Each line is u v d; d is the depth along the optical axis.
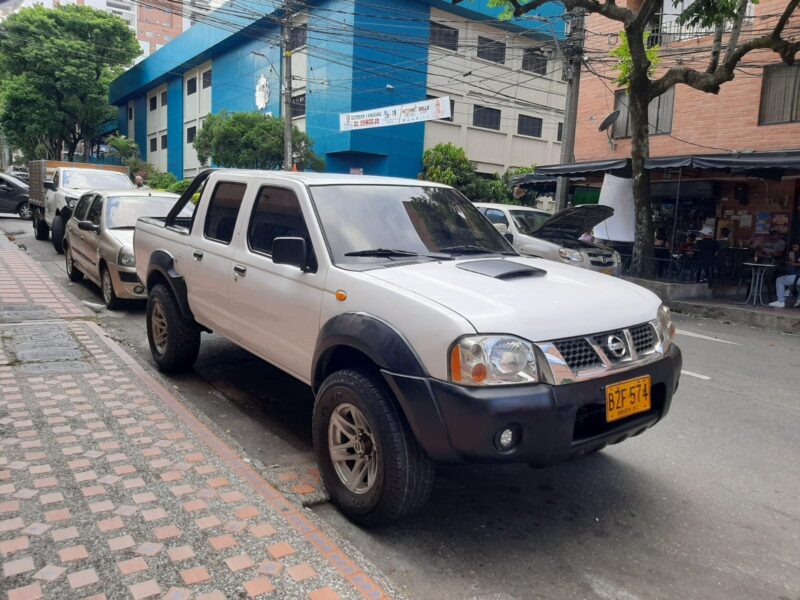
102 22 41.97
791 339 9.72
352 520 3.42
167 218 5.84
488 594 2.86
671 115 16.11
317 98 28.23
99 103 43.03
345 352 3.50
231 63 35.88
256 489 3.46
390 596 2.67
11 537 2.88
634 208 14.39
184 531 3.00
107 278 8.44
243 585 2.63
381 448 3.11
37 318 7.34
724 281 13.52
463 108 29.31
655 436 5.01
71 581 2.60
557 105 32.81
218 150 25.98
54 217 14.12
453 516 3.58
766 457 4.68
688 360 7.83
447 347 2.91
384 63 26.38
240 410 5.05
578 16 14.89
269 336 4.18
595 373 3.08
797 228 14.23
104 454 3.78
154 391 4.95
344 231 3.89
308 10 27.89
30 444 3.88
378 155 27.28
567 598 2.87
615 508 3.76
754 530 3.57
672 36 16.00
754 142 14.52
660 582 3.02
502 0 12.16
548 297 3.25
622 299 3.49
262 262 4.24
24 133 42.47
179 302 5.30
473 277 3.50
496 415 2.80
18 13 40.03
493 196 26.31
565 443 2.97
